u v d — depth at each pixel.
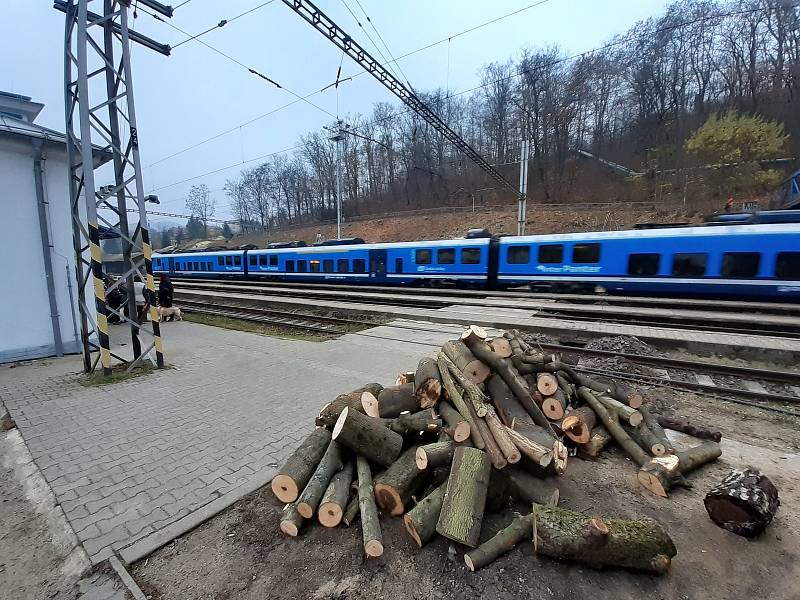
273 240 58.84
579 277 15.98
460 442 3.22
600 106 46.12
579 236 15.91
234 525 3.14
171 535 3.00
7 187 7.68
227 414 5.21
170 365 7.59
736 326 10.43
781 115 35.91
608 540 2.53
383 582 2.59
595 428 4.31
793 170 31.89
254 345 9.34
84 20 6.20
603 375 7.08
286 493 3.24
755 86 38.81
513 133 40.56
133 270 7.33
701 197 33.81
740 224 13.87
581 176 45.00
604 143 46.84
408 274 20.69
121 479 3.72
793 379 6.69
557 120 41.94
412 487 3.19
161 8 7.25
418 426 3.62
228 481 3.69
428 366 4.11
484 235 19.78
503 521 3.10
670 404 5.80
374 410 3.97
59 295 8.43
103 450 4.27
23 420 5.05
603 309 12.37
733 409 5.61
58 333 8.39
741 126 32.03
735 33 39.31
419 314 12.75
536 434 3.48
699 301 13.16
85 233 6.78
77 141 6.92
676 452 3.92
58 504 3.37
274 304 17.36
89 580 2.62
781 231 12.16
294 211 64.88
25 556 2.84
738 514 2.96
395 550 2.85
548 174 45.59
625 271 14.87
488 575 2.61
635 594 2.47
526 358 4.42
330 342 9.47
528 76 36.78
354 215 57.44
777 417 5.34
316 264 24.05
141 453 4.20
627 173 43.41
